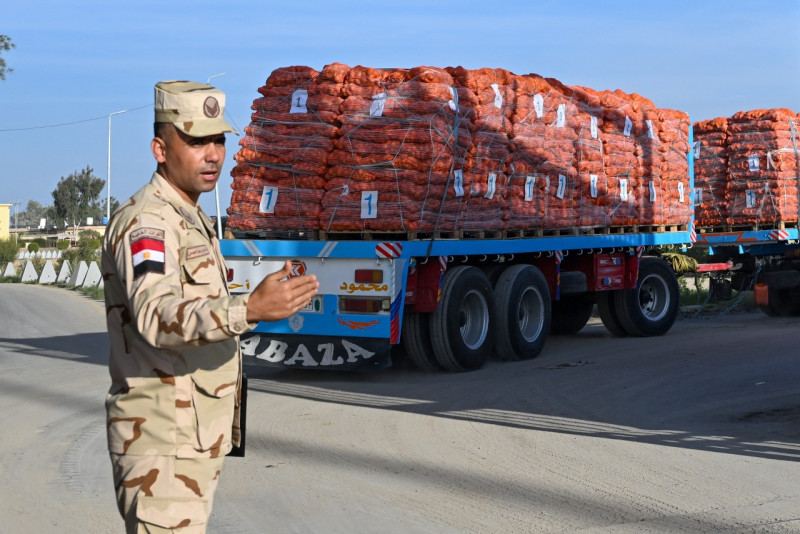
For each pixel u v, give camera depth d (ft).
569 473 20.79
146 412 9.47
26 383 34.55
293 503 18.71
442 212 33.47
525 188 38.01
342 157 33.01
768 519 17.30
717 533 16.51
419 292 34.06
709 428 25.59
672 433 24.95
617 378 33.94
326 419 27.12
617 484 19.84
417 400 30.09
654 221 46.78
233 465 21.80
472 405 29.12
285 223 33.88
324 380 34.58
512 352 38.06
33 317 64.49
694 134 56.80
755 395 30.25
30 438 25.11
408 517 17.67
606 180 43.09
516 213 37.63
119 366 9.61
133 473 9.45
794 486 19.61
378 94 32.89
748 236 54.65
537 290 39.32
